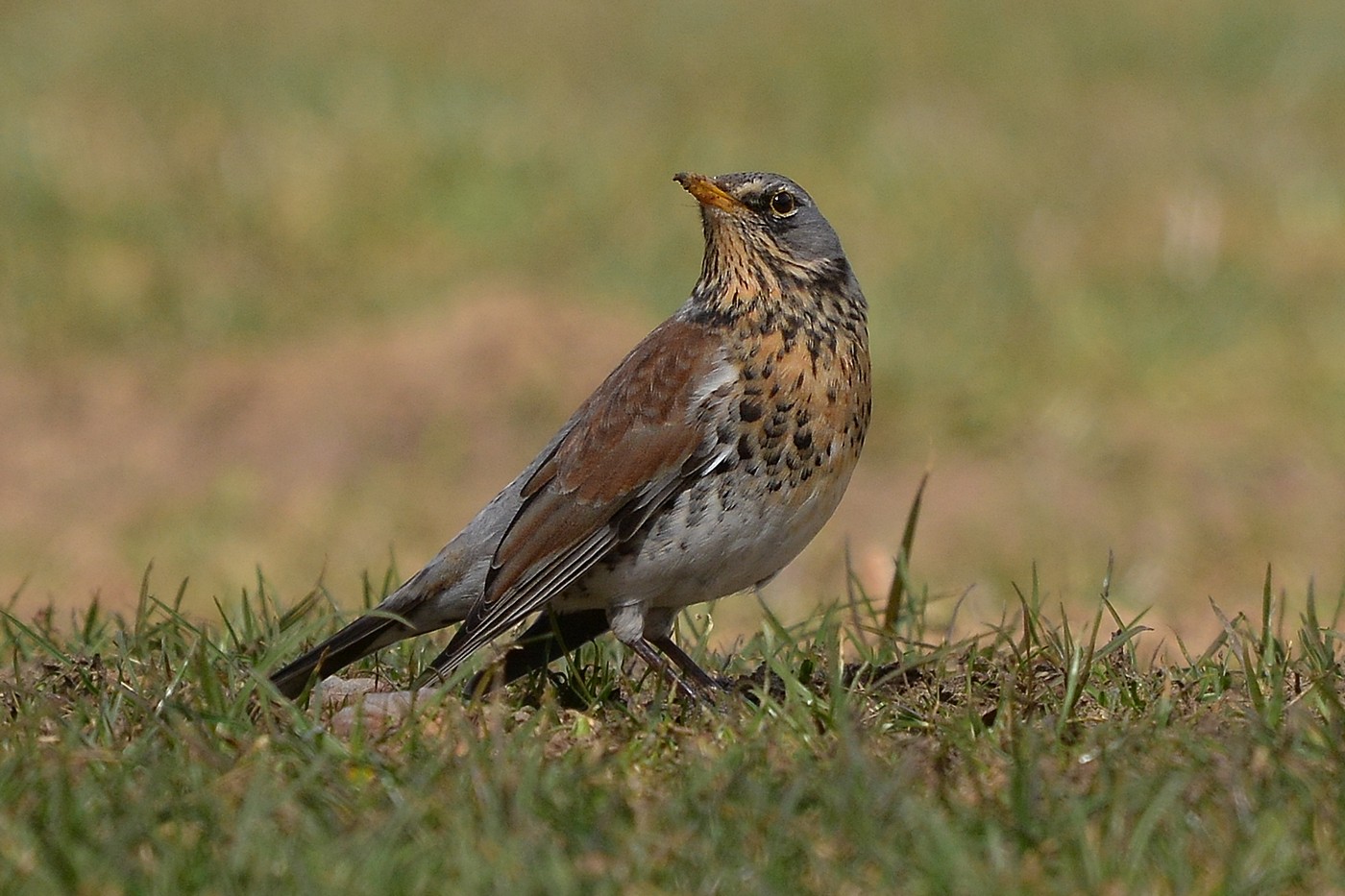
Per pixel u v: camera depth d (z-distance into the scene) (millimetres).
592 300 20047
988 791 6422
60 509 16250
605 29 34312
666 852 5809
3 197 22844
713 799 6156
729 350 8258
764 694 7387
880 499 16109
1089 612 12828
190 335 20047
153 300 20703
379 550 15242
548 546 8289
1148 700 7582
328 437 17297
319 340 19734
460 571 8531
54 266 21312
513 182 24062
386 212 23172
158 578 14664
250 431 17547
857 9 36312
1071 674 7492
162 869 5617
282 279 21438
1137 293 20266
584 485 8258
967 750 6840
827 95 29172
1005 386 18000
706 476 8188
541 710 7445
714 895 5613
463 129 25719
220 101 27062
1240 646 8477
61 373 19094
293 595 13844
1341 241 21922
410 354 18312
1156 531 15055
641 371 8375
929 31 34125
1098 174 24953
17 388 18781
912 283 20734
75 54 30328
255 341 19953
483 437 17203
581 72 30562
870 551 14711
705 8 36312
